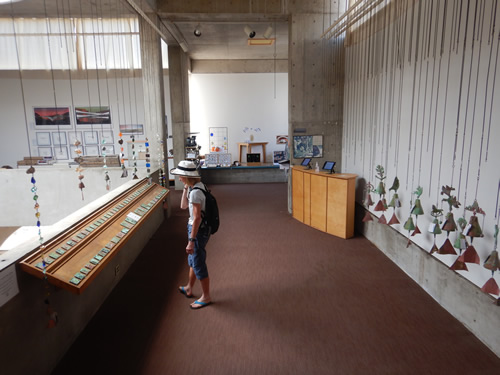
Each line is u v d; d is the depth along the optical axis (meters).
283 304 3.20
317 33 5.79
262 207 7.05
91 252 2.58
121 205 3.67
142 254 4.50
